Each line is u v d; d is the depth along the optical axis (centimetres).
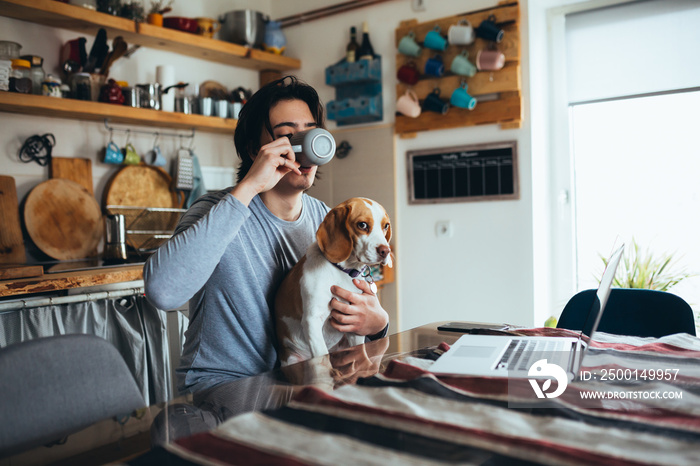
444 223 288
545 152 279
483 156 274
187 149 296
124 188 269
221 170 321
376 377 85
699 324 248
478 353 96
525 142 262
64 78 254
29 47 243
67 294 195
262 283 123
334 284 113
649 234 261
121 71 275
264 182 113
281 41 322
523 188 264
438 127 283
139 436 67
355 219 110
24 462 61
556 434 60
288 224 131
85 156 262
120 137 275
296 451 58
